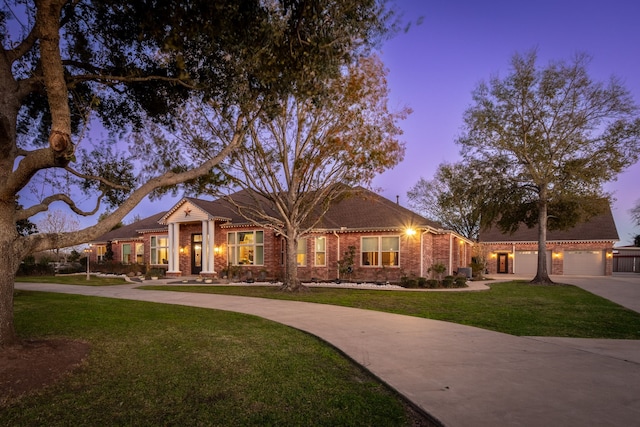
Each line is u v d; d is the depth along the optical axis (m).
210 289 17.61
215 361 5.91
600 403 4.27
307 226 20.77
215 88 8.49
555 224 25.09
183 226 26.58
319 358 6.24
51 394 4.55
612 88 20.88
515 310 11.54
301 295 15.00
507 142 22.98
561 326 9.10
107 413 4.09
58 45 4.86
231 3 5.49
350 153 14.19
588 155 21.66
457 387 4.78
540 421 3.81
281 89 7.26
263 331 8.12
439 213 42.12
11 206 5.77
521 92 22.42
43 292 16.28
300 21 6.06
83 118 8.72
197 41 7.42
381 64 13.81
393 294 15.52
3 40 6.88
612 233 31.95
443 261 22.73
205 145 13.32
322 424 3.89
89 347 6.54
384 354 6.36
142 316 9.86
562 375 5.25
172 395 4.58
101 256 34.28
